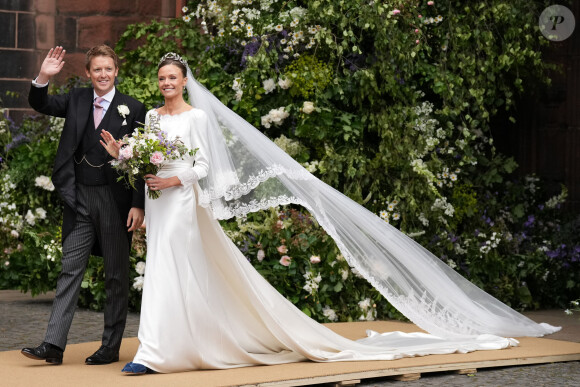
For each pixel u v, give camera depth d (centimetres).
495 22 1120
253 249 990
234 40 1105
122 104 711
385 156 1066
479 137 1244
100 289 1043
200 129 698
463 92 1117
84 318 992
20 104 1355
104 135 678
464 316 822
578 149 1280
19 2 1348
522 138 1316
